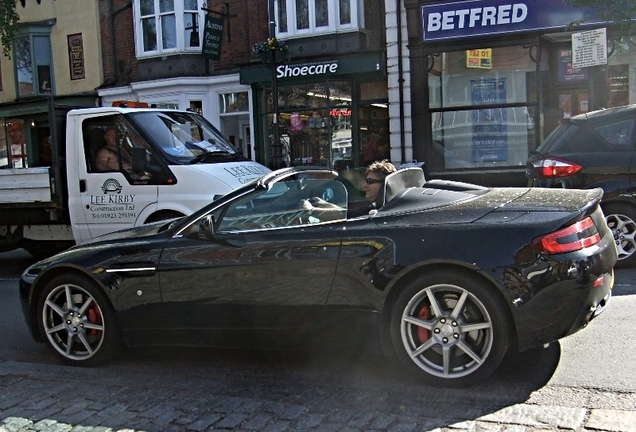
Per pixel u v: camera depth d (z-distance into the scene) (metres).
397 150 16.77
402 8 16.45
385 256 4.78
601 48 11.62
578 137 8.41
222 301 5.25
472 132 15.76
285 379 5.15
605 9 12.62
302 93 18.17
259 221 5.42
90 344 5.68
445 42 15.57
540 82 15.11
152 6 20.14
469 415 4.25
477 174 15.70
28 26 22.28
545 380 4.83
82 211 9.52
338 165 17.95
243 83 18.42
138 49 20.36
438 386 4.73
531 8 14.69
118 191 9.30
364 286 4.83
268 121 18.62
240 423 4.32
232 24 19.19
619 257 8.25
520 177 15.43
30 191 9.94
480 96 15.62
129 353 6.00
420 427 4.11
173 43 20.00
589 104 13.07
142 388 5.08
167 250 5.43
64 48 22.14
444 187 5.52
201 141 9.83
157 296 5.43
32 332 5.93
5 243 10.66
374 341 4.91
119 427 4.34
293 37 17.81
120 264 5.52
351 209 5.27
